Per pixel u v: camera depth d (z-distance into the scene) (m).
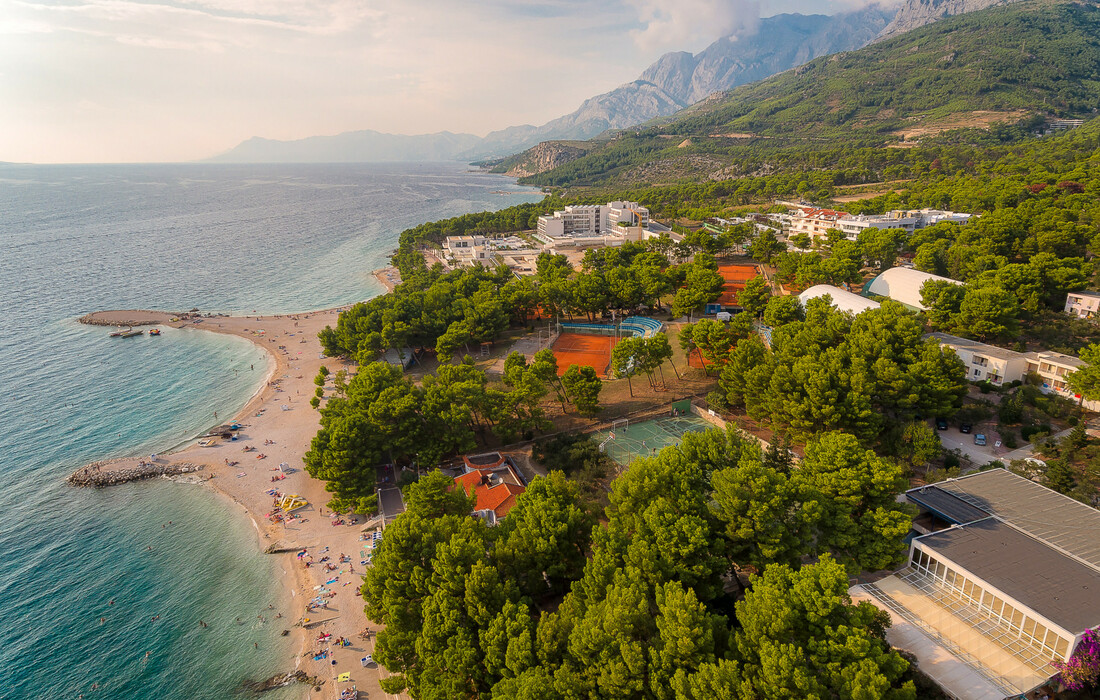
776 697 44.19
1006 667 55.06
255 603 85.81
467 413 111.56
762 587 52.22
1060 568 62.69
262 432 138.50
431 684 55.75
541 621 54.62
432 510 77.50
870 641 48.53
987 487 79.69
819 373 94.69
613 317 196.00
